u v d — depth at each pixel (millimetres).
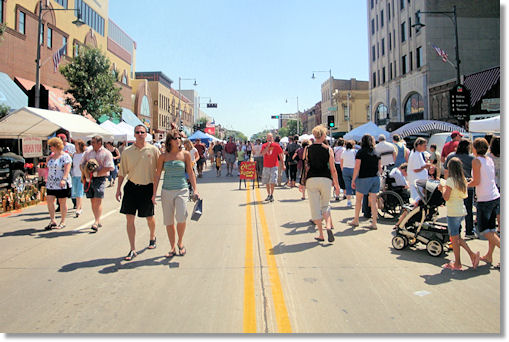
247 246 6320
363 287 4477
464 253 5898
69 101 25641
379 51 44188
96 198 7641
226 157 21281
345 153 10250
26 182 11859
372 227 7594
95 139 7660
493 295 4219
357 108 61469
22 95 21984
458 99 18109
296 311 3834
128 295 4270
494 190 5254
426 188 5816
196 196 5863
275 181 11414
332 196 12383
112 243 6617
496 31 33562
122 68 45594
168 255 5723
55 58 20484
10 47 23031
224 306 3959
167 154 5734
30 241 6773
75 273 5031
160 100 61156
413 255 5785
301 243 6496
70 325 3564
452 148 8922
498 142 6973
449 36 33188
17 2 23719
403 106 37906
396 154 9953
